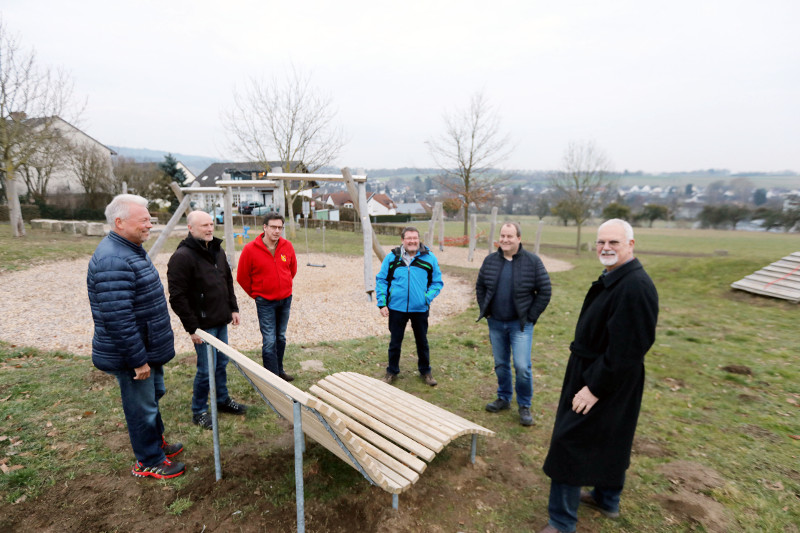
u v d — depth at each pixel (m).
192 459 2.95
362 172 8.27
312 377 4.57
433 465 3.03
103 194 31.91
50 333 5.75
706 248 29.81
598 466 2.24
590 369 2.26
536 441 3.42
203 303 3.27
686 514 2.56
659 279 10.80
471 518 2.51
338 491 2.66
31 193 30.02
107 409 3.50
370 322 7.18
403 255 4.28
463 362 5.19
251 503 2.52
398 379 4.64
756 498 2.71
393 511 2.49
